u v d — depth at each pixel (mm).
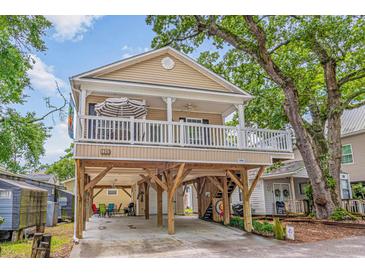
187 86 12250
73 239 9312
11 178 12141
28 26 11750
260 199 19375
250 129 11336
